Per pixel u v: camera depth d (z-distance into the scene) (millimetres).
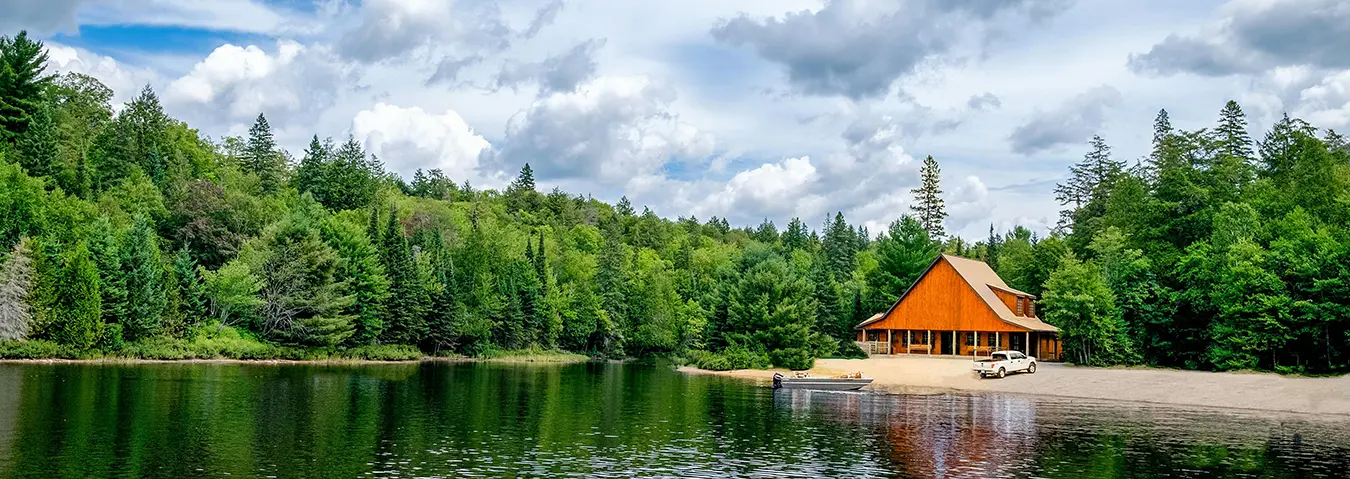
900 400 50781
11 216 71938
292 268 83875
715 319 85125
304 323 83125
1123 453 30875
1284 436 35875
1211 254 72750
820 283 100750
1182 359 69500
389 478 24609
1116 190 106500
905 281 107125
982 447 31922
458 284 107812
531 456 28656
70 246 72000
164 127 127562
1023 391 58438
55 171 91062
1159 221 92688
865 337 92125
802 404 47406
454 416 38719
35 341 64875
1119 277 76250
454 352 100625
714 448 31031
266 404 41156
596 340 124125
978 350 85062
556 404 45281
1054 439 34156
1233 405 49625
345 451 28609
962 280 85250
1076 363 75875
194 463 25828
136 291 72500
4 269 64938
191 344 75062
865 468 27516
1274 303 60812
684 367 81750
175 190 103188
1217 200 89625
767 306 79375
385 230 102062
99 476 23672
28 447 27453
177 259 79188
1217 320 67375
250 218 99625
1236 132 100438
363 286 89438
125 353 70188
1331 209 77625
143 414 35875
